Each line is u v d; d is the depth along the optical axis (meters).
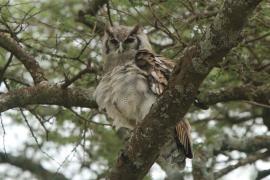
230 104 16.98
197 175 13.84
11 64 13.77
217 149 14.72
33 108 13.10
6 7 12.18
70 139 14.88
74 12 14.98
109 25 13.24
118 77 11.03
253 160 14.59
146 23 14.33
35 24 13.05
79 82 13.75
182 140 10.70
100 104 11.45
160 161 14.50
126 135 15.00
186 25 12.43
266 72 13.20
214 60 8.14
